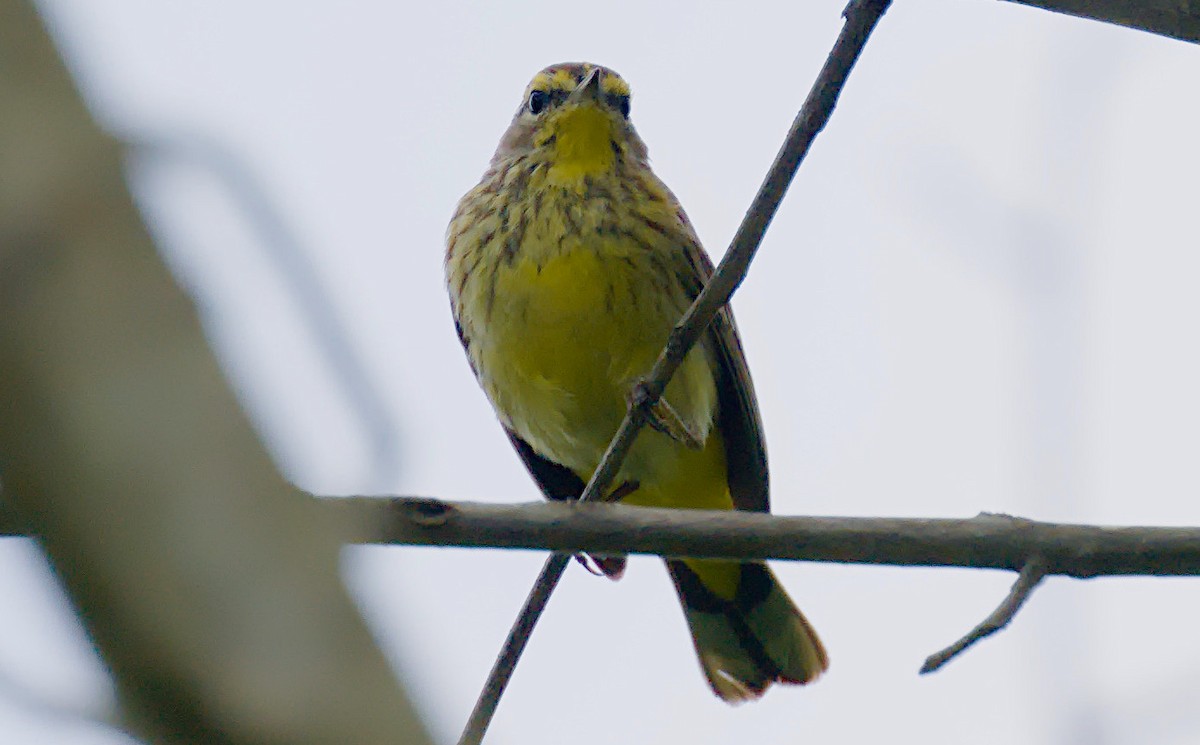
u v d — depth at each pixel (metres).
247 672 4.38
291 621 4.49
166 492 4.41
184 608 4.36
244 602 4.43
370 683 4.61
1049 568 9.20
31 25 4.69
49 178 4.55
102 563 4.32
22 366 4.35
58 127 4.63
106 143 4.70
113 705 4.40
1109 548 9.20
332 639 4.56
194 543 4.41
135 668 4.33
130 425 4.41
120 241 4.59
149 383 4.48
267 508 4.57
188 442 4.48
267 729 4.36
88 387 4.39
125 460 4.39
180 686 4.33
